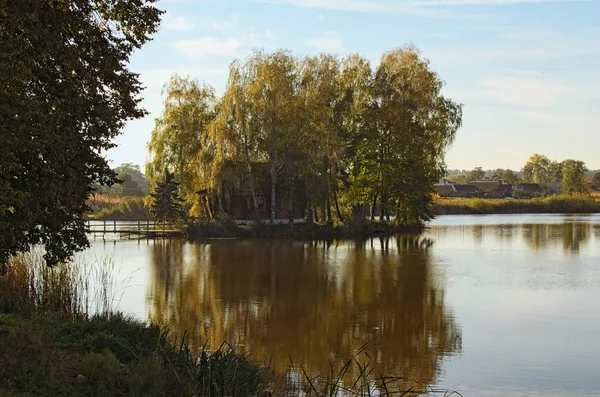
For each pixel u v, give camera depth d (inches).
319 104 2064.5
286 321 781.3
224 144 2016.5
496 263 1368.1
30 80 472.1
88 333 506.3
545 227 2623.0
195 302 895.1
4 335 446.9
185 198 2364.7
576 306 873.5
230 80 2052.2
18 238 486.3
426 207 2539.4
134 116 568.1
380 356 628.1
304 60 2143.2
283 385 496.1
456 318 800.3
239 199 2329.0
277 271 1232.8
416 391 517.3
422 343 675.4
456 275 1178.6
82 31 533.0
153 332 539.5
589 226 2682.1
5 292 606.9
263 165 2123.5
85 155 520.7
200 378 425.7
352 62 2363.4
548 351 639.8
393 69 2315.5
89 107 514.3
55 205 505.7
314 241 1943.9
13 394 340.5
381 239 2022.6
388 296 957.8
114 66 545.3
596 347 653.9
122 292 946.7
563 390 523.5
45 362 395.2
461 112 2386.8
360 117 2287.2
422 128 2274.9
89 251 1606.8
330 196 2196.1
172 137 2276.1
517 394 514.3
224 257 1480.1
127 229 2255.2
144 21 560.7
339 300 922.1
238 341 681.0
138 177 7145.7
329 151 2092.8
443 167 2443.4
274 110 2011.6
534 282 1092.5
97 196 3430.1
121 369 421.1
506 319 791.7
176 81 2295.8
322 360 611.5
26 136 437.7
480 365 593.9
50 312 593.9
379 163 2272.4
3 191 426.3
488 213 4291.3
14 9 432.1
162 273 1192.8
